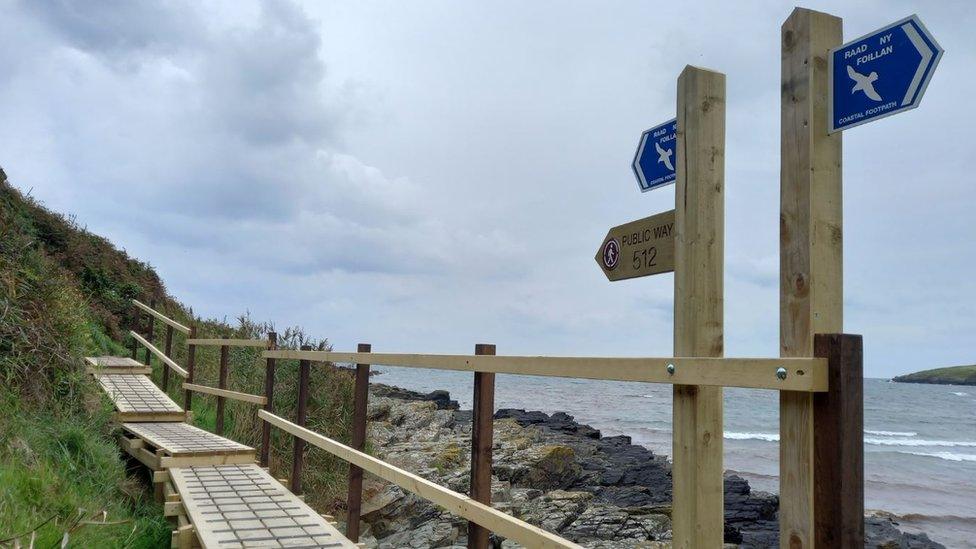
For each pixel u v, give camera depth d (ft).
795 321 7.18
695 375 7.64
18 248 25.26
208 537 14.69
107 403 25.35
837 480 6.02
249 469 21.11
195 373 34.63
